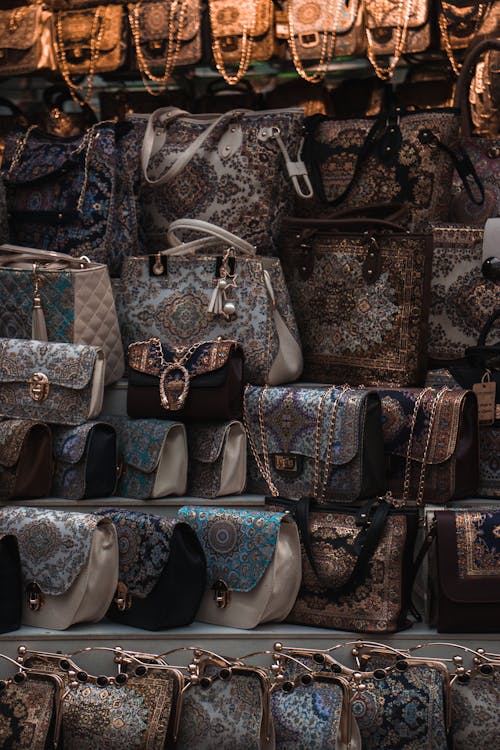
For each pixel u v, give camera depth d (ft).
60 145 12.20
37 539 9.23
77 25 14.15
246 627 9.09
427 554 9.41
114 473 10.36
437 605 8.96
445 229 11.22
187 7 13.71
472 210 11.96
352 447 9.62
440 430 9.73
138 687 8.66
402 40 12.80
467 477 9.80
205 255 11.33
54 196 12.10
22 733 8.64
